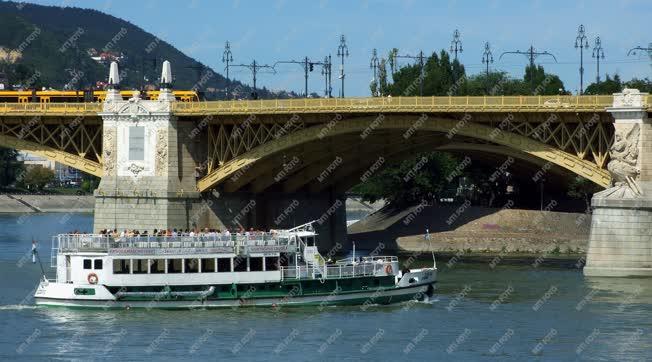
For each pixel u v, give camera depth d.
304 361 100.19
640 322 116.44
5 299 131.88
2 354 103.19
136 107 191.12
